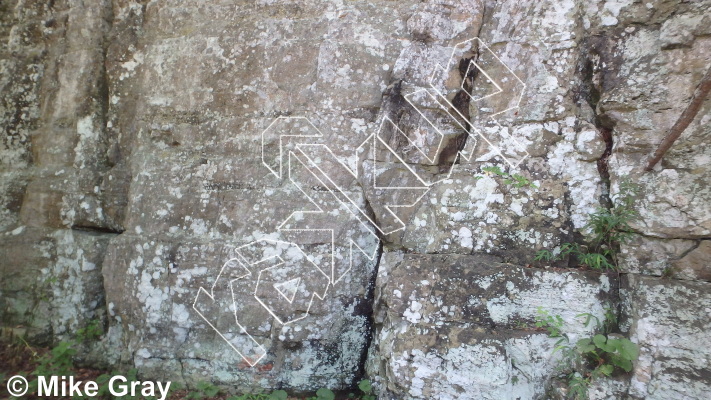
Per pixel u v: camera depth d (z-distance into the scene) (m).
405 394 2.58
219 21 3.32
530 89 2.73
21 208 3.92
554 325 2.51
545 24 2.73
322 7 3.12
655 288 2.36
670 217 2.39
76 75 3.78
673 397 2.26
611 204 2.57
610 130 2.62
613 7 2.60
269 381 3.05
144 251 3.30
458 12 3.00
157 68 3.48
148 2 3.64
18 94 3.98
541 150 2.69
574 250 2.60
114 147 3.69
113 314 3.42
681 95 2.40
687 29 2.39
